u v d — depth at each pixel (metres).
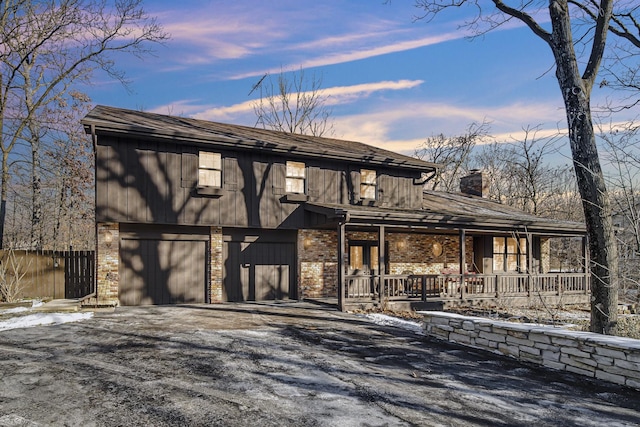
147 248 14.24
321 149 16.61
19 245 24.70
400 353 8.20
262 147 15.45
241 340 8.79
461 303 16.11
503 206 23.14
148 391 5.62
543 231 18.12
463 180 26.50
